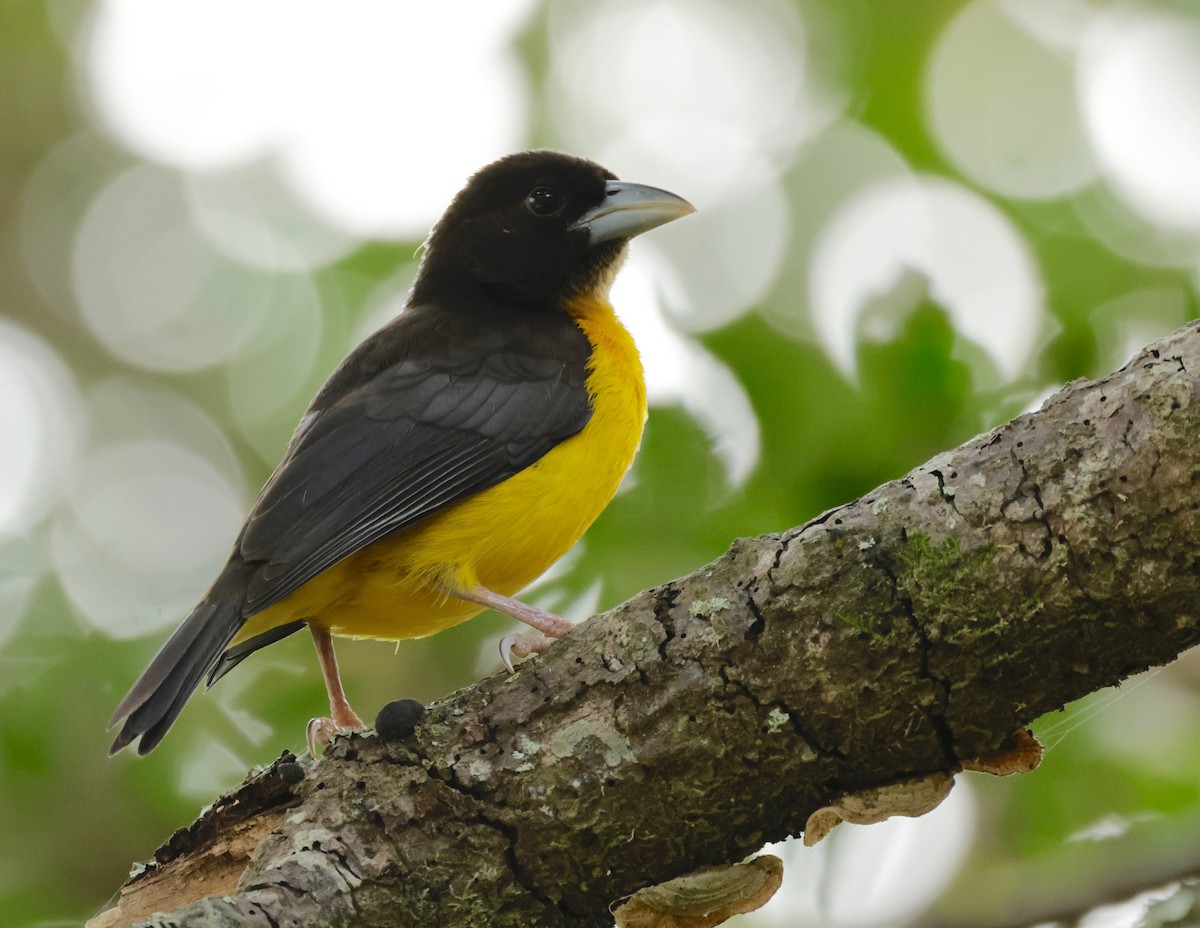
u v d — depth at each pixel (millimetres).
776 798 7012
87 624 14719
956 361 10320
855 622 6777
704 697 6957
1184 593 6309
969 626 6637
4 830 13195
